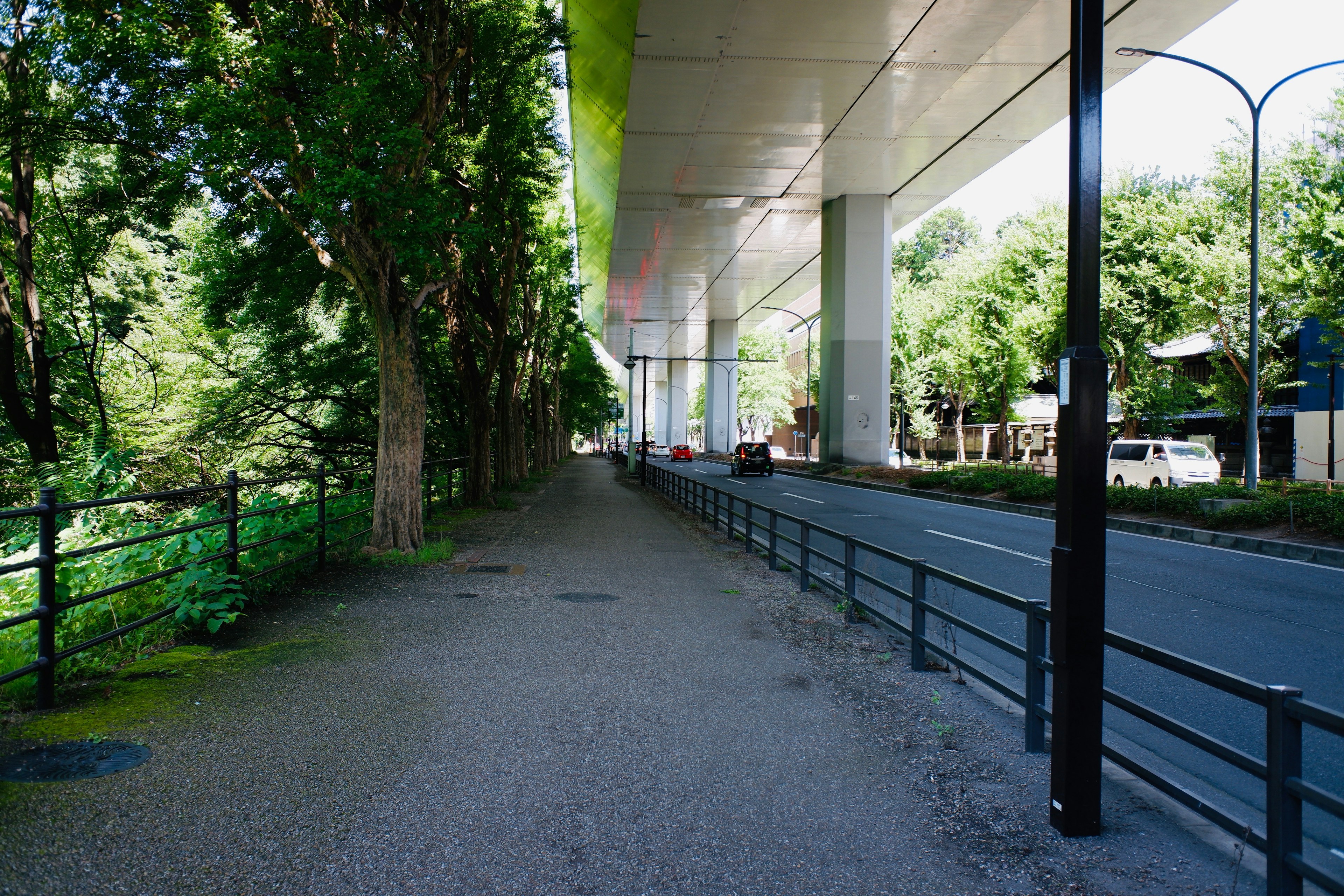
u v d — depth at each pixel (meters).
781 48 22.53
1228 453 43.50
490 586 9.82
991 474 27.78
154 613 6.77
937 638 7.84
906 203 38.69
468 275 22.33
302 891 3.21
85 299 20.47
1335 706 5.96
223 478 23.03
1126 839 3.74
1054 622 3.88
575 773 4.39
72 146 13.67
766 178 34.66
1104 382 3.73
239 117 9.01
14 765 4.30
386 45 10.70
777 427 106.31
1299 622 8.83
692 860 3.52
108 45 8.85
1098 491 3.78
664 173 33.94
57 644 6.12
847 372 37.94
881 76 24.20
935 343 53.97
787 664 6.63
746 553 13.32
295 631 7.35
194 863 3.38
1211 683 3.25
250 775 4.26
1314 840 4.04
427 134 12.58
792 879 3.38
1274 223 27.86
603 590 9.73
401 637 7.21
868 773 4.47
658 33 21.64
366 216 11.52
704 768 4.50
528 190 18.25
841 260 37.38
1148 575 11.95
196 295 21.09
